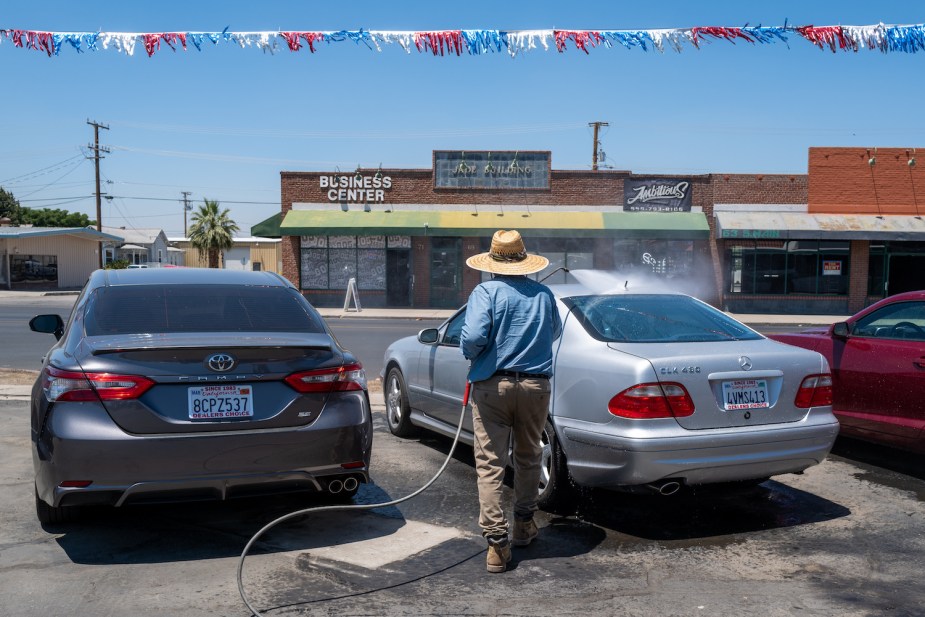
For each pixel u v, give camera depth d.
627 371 4.36
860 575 3.94
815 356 4.74
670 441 4.23
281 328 4.65
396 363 7.25
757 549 4.32
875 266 28.77
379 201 29.78
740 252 28.86
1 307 28.23
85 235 46.75
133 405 3.96
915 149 28.42
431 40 5.58
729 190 28.80
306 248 29.98
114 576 3.87
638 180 29.06
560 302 5.19
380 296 29.89
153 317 4.54
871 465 6.25
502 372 4.05
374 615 3.45
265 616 3.43
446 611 3.50
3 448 6.56
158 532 4.54
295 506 5.06
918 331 5.89
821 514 4.97
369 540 4.44
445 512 4.97
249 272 5.45
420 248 29.64
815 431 4.57
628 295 5.38
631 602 3.60
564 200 29.36
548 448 4.90
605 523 4.78
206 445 4.00
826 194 28.62
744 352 4.58
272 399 4.20
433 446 6.88
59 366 4.10
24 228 46.78
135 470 3.92
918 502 5.24
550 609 3.52
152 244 61.47
